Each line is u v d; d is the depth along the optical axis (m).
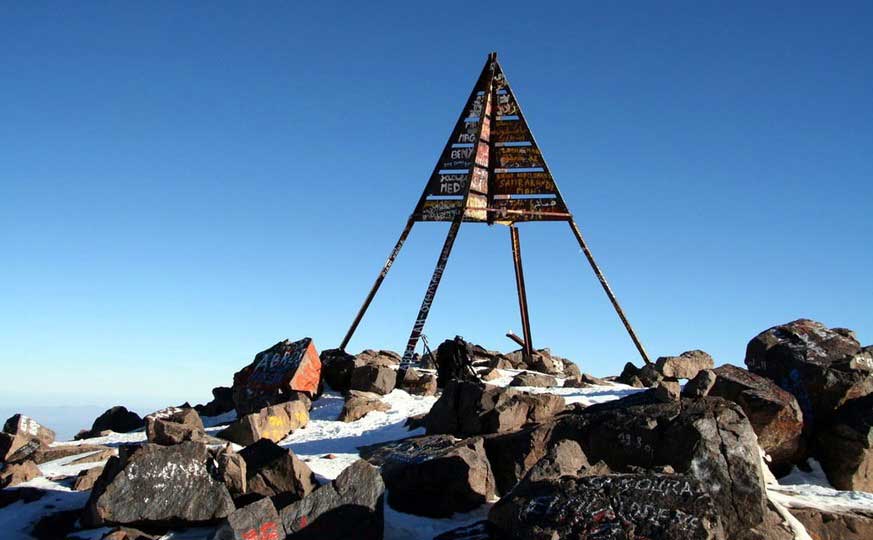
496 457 20.98
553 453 17.47
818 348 25.80
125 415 35.81
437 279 38.00
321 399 33.97
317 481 20.00
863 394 24.11
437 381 36.06
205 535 18.00
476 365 39.91
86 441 30.78
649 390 22.14
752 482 17.97
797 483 23.05
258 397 33.66
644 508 15.05
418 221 39.91
